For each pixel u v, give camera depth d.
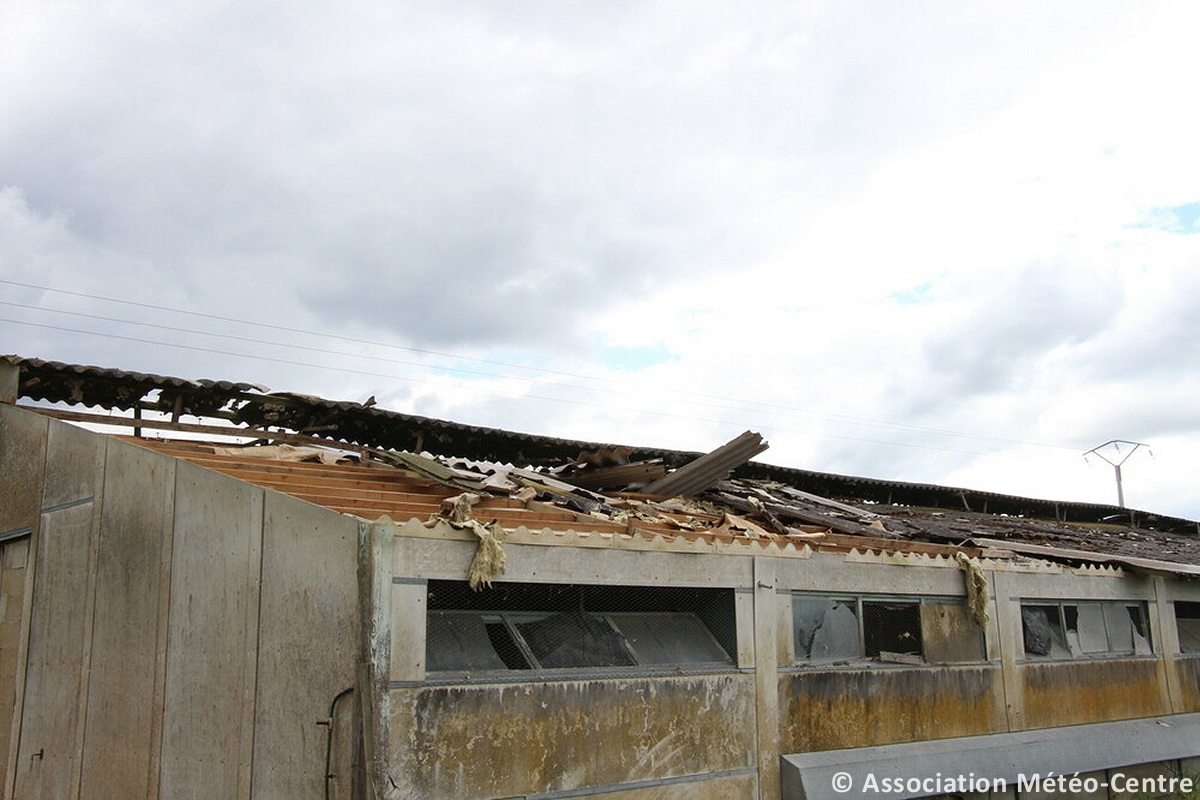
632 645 8.67
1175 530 26.50
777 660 9.43
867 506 17.28
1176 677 13.91
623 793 7.97
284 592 7.30
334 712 6.72
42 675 9.43
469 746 7.09
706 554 9.10
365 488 9.02
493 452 14.22
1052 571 12.59
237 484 7.84
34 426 10.28
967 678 11.18
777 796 9.09
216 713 7.59
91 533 9.20
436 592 7.60
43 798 9.05
